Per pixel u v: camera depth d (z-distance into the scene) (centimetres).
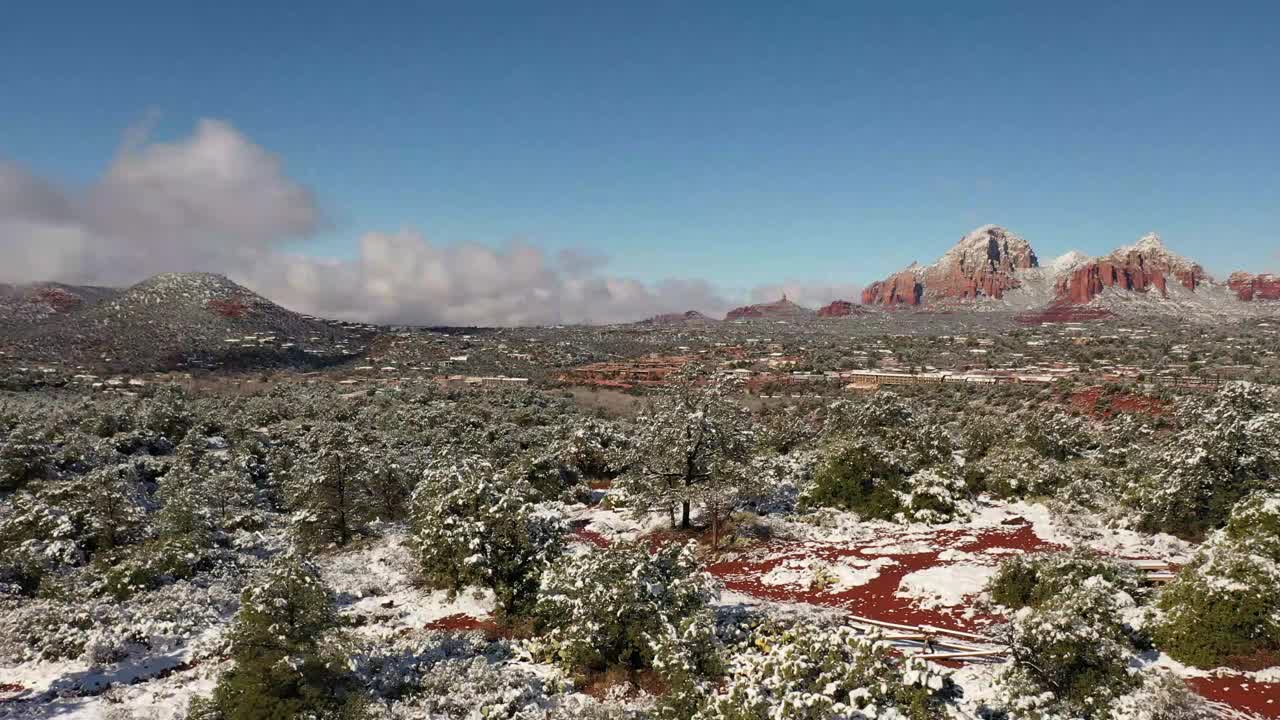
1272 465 2375
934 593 1905
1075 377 9494
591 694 1475
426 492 2166
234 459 4309
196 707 1332
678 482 2786
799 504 3075
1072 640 1246
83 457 4116
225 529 3106
